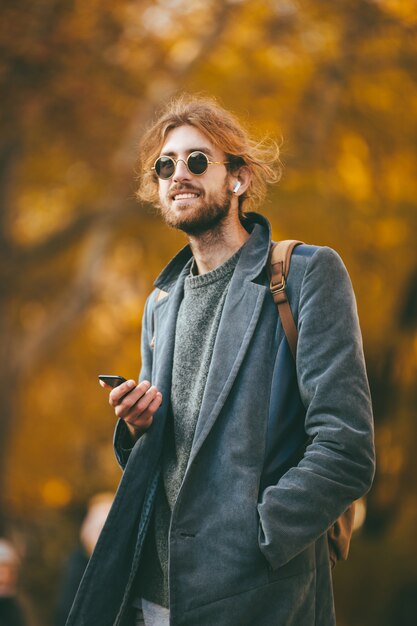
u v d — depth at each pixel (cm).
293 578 329
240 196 388
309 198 1689
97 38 1648
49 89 1664
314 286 344
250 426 337
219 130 372
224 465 334
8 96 1648
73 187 1989
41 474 2327
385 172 1725
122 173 1772
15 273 1950
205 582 324
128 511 356
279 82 1762
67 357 2258
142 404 346
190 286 374
